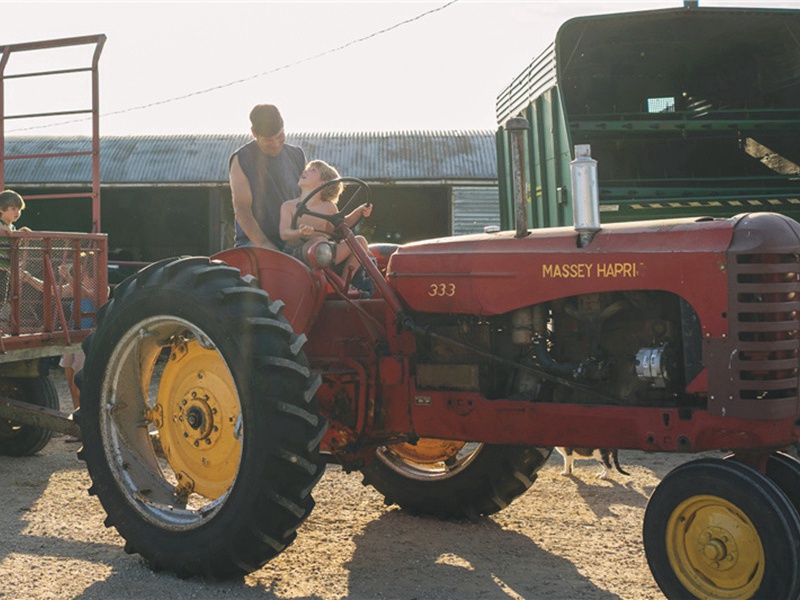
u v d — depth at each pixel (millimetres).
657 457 5754
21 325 5051
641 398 3146
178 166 15383
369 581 3383
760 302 2891
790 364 2920
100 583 3334
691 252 2971
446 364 3475
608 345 3242
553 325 3348
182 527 3406
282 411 3207
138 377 3773
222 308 3355
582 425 3191
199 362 3586
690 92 9320
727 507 2838
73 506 4461
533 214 8484
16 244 4969
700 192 7918
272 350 3273
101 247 5598
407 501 4316
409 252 3562
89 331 5457
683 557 2947
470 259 3400
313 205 3975
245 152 4332
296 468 3221
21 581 3332
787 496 3100
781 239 2904
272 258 3785
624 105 9336
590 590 3283
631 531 4066
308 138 16016
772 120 8086
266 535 3232
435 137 15977
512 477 4172
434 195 20016
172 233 21016
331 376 3650
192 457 3611
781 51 8453
